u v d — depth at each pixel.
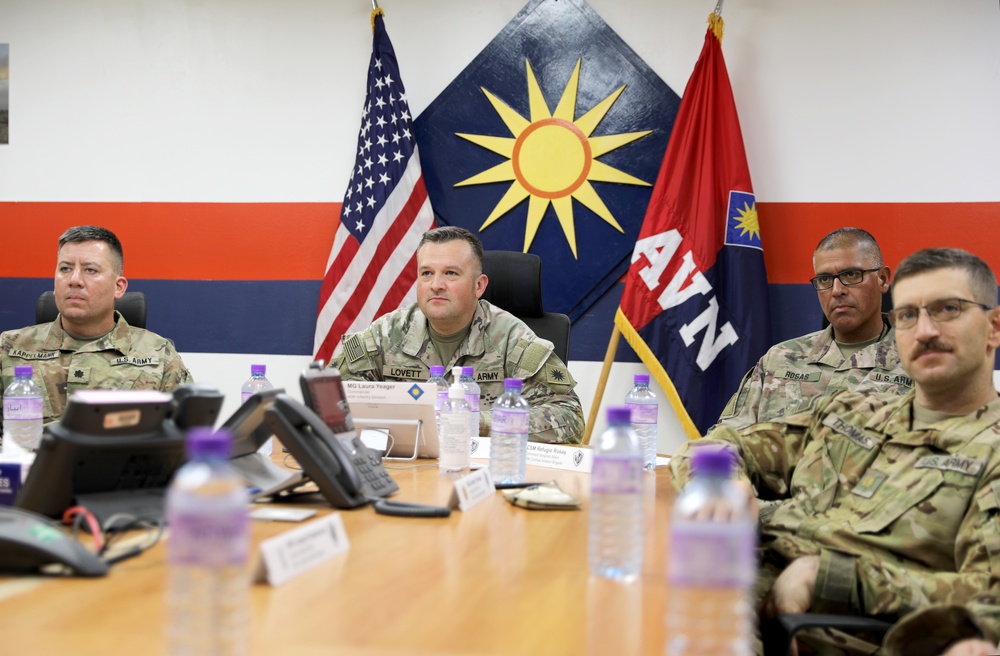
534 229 4.10
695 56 4.02
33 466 1.33
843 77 3.94
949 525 1.68
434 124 4.16
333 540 1.31
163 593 1.06
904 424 1.86
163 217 4.34
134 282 4.36
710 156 3.84
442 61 4.17
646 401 2.87
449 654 0.91
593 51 4.07
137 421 1.39
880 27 3.91
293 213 4.26
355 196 4.05
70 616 0.98
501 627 1.00
